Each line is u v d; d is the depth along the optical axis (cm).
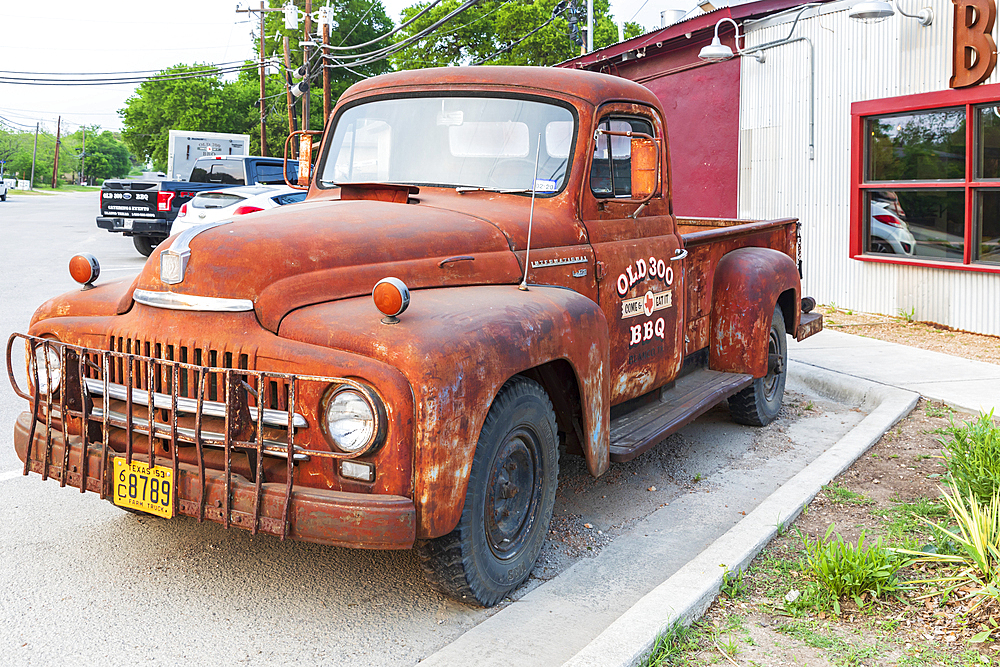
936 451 530
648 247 483
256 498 300
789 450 583
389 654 319
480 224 395
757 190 1266
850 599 334
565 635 328
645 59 1495
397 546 297
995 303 918
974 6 889
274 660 313
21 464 527
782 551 382
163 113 6938
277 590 368
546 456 372
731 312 582
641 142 423
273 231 341
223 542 417
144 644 322
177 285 328
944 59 948
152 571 384
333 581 377
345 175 479
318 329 311
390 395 296
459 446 307
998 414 598
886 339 911
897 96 1007
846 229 1104
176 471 314
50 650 316
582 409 384
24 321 976
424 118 459
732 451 579
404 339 303
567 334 367
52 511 454
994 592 306
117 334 343
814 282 1170
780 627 315
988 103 902
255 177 1750
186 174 2498
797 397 724
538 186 427
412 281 353
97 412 341
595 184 449
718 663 291
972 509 352
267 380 312
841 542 345
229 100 6856
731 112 1310
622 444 420
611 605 356
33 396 355
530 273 396
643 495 495
